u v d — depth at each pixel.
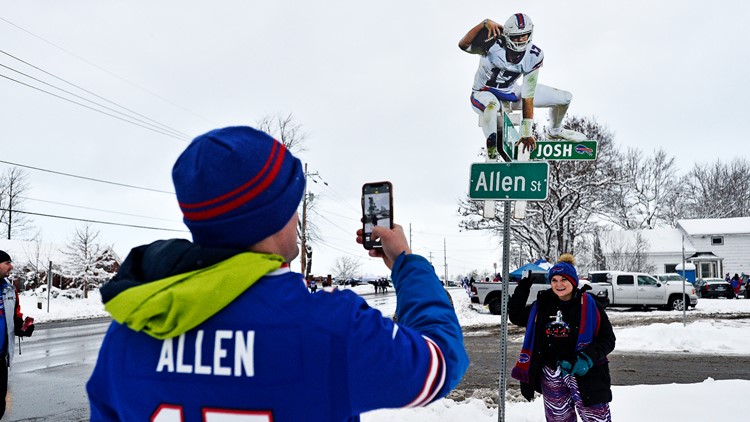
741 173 52.25
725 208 51.50
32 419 6.56
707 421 5.25
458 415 5.87
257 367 0.99
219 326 1.02
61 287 37.22
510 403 6.66
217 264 1.05
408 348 1.07
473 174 4.59
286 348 1.00
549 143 6.78
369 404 1.03
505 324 4.35
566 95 10.76
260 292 1.04
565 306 4.22
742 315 18.33
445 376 1.13
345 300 1.08
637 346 11.54
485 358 10.59
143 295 1.02
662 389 6.37
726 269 42.19
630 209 46.06
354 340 1.01
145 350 1.09
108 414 1.18
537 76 9.79
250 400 0.99
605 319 4.12
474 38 9.65
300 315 1.02
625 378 8.51
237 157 1.07
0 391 5.70
